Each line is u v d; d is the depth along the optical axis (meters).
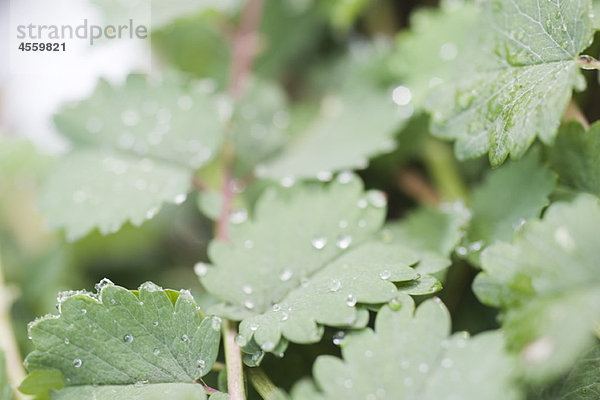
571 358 0.16
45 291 0.21
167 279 0.21
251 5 0.22
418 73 0.20
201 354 0.17
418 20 0.21
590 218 0.16
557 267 0.16
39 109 0.23
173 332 0.17
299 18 0.23
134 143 0.20
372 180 0.21
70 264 0.21
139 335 0.17
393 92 0.21
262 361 0.18
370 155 0.20
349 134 0.21
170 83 0.20
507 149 0.17
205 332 0.17
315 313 0.17
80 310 0.17
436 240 0.19
